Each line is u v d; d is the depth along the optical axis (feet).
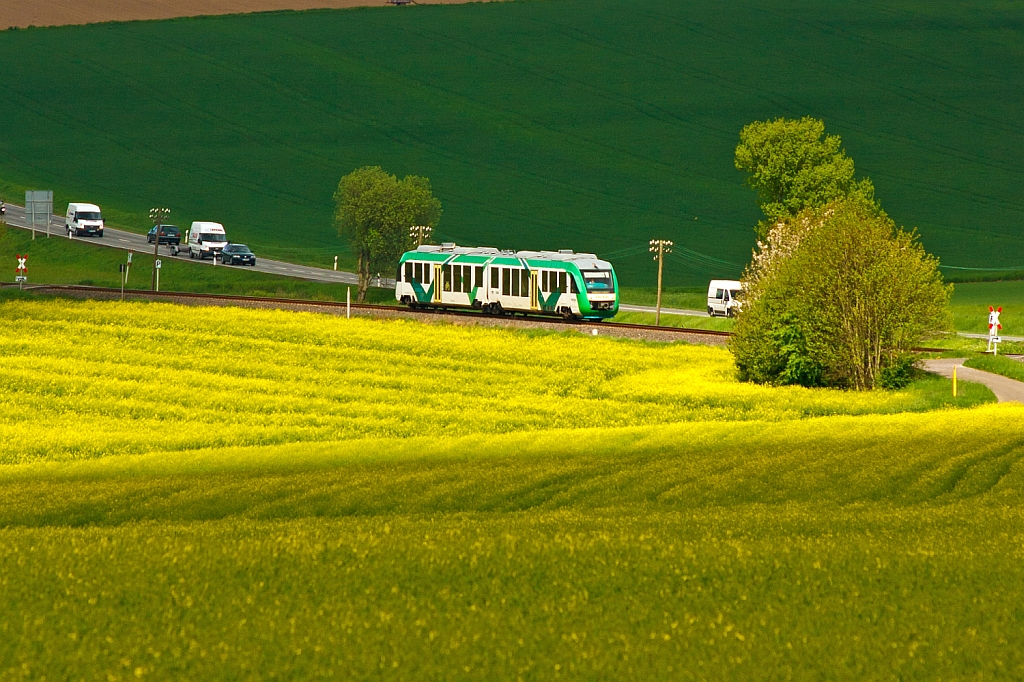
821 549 298.76
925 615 249.14
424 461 450.71
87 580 274.77
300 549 300.20
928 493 384.27
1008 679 215.92
